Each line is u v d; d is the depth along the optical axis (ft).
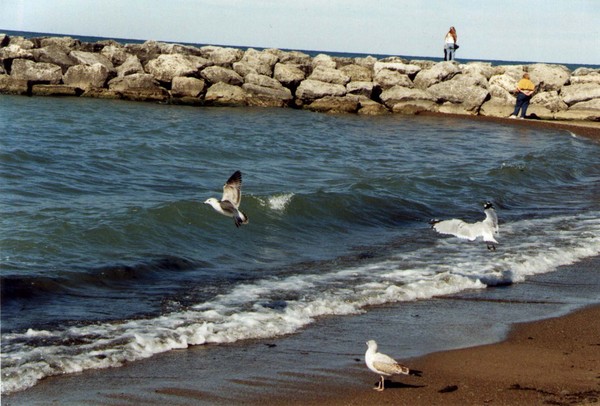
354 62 185.57
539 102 167.53
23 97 151.74
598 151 124.67
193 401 31.94
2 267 48.70
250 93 165.17
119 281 48.93
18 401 31.37
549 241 63.31
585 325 43.39
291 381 34.40
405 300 47.24
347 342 39.70
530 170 99.40
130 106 150.51
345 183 84.38
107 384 33.37
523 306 46.83
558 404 32.19
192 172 88.17
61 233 56.39
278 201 69.05
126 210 62.54
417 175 91.91
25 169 81.00
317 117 153.99
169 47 174.70
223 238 60.34
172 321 41.45
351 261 56.03
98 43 172.65
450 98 168.35
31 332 38.86
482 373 35.81
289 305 44.91
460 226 40.04
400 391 33.53
